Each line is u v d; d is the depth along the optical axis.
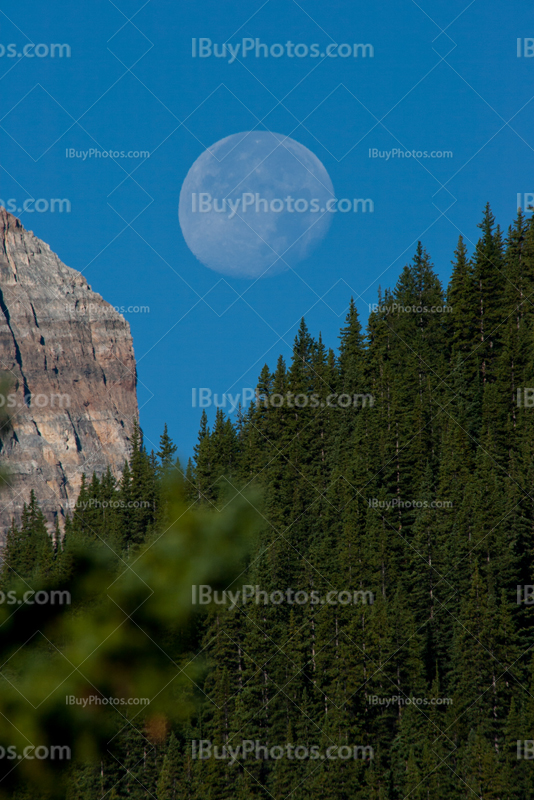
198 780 63.16
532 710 68.38
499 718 70.00
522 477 86.69
